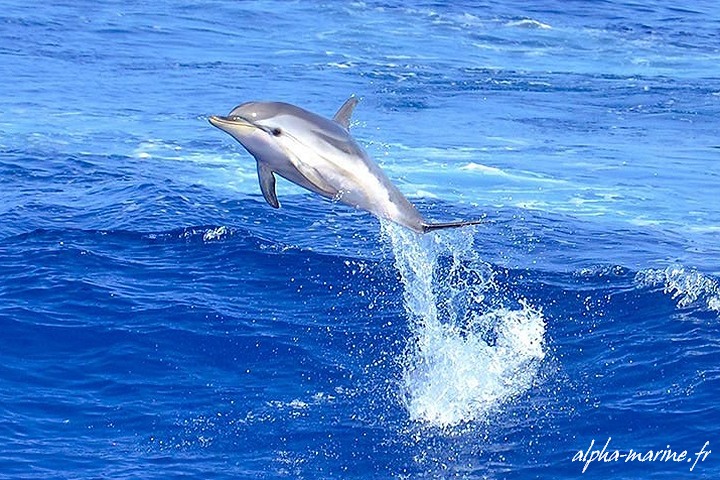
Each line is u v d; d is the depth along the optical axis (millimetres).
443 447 9445
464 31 39594
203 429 9641
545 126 26391
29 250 14016
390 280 13320
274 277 13352
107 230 14945
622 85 32062
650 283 13234
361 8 42406
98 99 27078
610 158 23125
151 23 38469
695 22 43406
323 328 11844
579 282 13406
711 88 31953
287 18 40312
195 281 13117
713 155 23953
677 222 18031
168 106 26719
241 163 20625
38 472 8820
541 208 18547
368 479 8953
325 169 6754
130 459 9102
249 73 31609
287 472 9008
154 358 10969
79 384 10406
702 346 11328
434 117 26812
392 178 20234
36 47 33531
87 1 41562
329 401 10203
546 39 39031
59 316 11844
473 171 21188
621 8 45438
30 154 20328
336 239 14969
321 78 31281
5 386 10266
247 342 11383
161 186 17750
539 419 9875
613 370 10836
